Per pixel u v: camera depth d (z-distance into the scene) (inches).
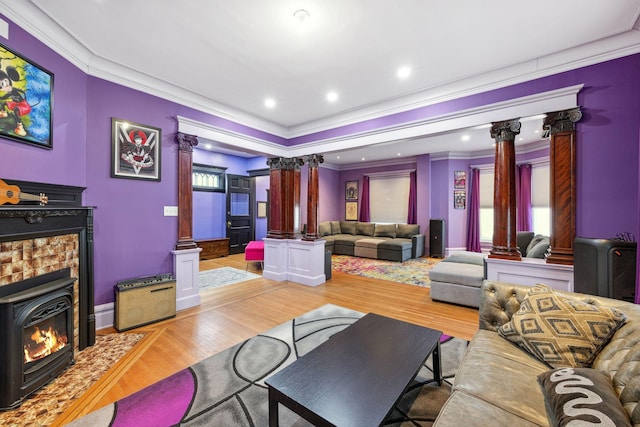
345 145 157.9
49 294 73.4
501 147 110.7
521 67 104.2
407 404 65.4
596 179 92.6
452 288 135.0
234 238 286.8
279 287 165.6
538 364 55.7
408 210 295.0
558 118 97.8
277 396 49.4
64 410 63.2
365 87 123.8
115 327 106.7
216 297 146.3
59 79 88.9
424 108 129.1
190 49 95.3
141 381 74.0
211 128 141.2
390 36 87.4
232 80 118.0
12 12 72.4
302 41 90.1
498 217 112.3
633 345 46.4
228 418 60.9
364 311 126.1
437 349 72.0
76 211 88.8
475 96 115.5
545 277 99.5
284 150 183.9
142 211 117.7
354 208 335.3
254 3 73.1
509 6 74.4
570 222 96.2
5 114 71.7
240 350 90.4
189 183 132.6
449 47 93.7
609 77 90.3
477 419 41.8
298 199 185.3
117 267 110.7
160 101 122.7
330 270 186.4
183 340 97.6
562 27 83.3
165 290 115.7
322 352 62.3
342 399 46.8
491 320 73.2
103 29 84.7
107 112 107.0
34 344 71.6
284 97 135.5
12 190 69.9
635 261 74.5
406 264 235.8
